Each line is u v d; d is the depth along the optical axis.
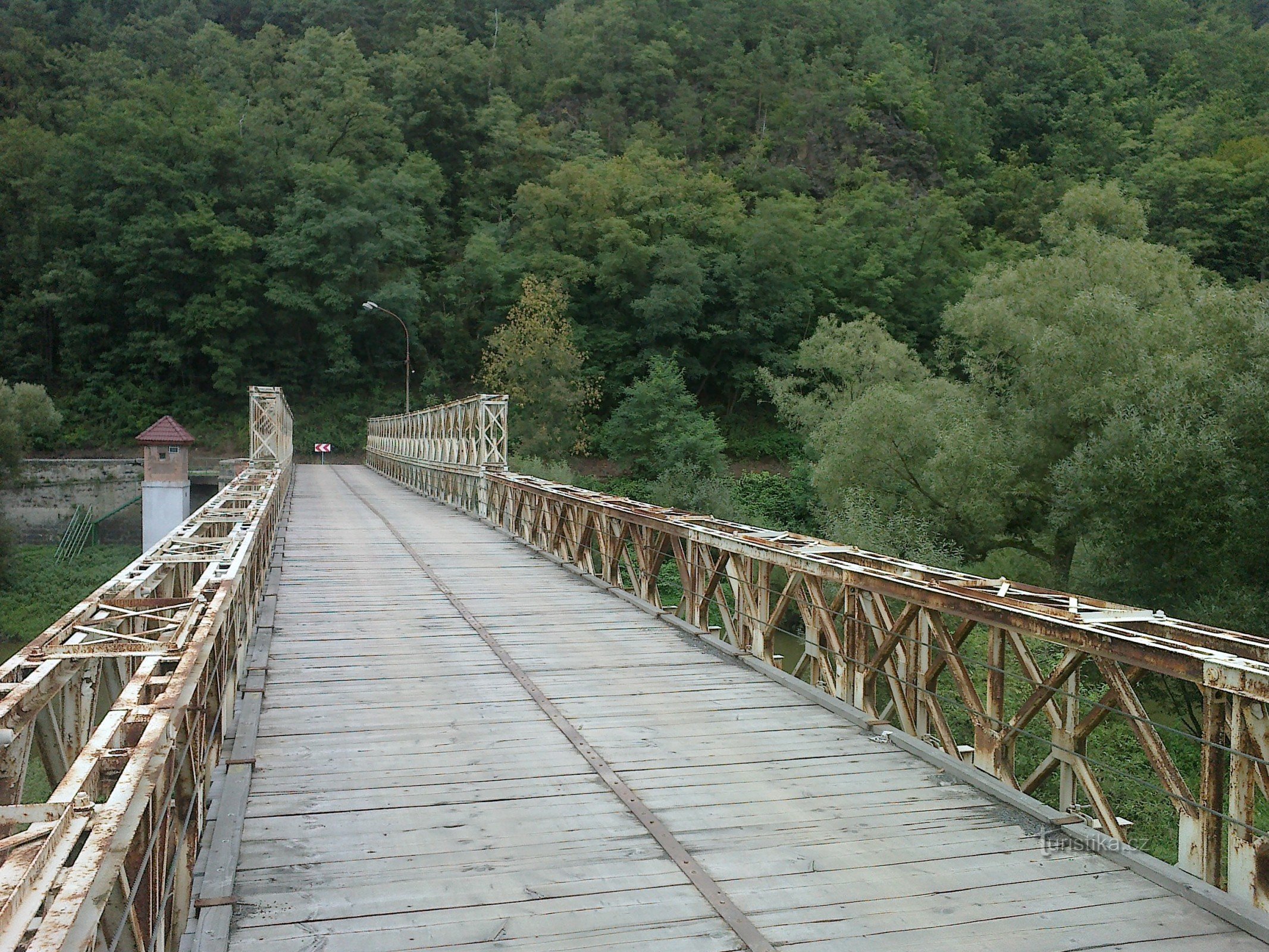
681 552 7.66
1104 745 10.79
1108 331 16.44
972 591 4.29
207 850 3.21
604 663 6.28
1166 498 12.56
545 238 52.03
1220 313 14.56
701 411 48.16
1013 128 75.00
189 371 48.06
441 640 6.96
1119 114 71.38
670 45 78.56
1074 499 14.20
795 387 45.38
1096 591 14.22
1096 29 84.56
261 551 8.59
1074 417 16.00
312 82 64.31
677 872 3.16
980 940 2.71
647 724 4.91
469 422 18.42
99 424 45.22
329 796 3.82
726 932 2.75
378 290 49.81
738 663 6.31
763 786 4.01
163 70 59.00
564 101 71.94
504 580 9.85
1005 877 3.14
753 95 73.56
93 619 3.62
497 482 15.17
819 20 82.19
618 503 9.39
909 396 20.66
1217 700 3.03
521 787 3.97
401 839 3.39
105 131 47.94
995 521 17.83
